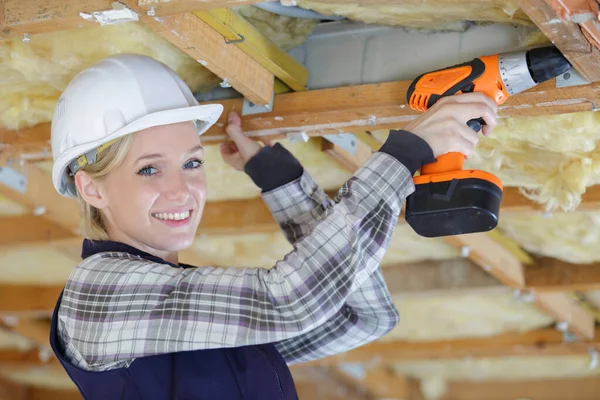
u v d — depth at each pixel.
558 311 4.34
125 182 1.83
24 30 1.98
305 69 2.35
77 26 1.95
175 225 1.83
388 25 2.29
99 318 1.67
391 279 4.07
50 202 3.20
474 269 3.96
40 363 5.92
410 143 1.74
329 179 3.24
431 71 2.13
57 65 2.37
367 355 5.43
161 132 1.86
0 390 6.61
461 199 1.80
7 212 3.66
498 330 5.06
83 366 1.73
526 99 2.06
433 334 5.20
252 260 4.01
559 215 3.31
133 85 1.90
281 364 1.84
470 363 6.08
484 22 2.17
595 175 2.73
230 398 1.70
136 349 1.62
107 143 1.84
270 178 2.19
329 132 2.40
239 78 2.16
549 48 1.91
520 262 3.89
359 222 1.66
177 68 2.39
